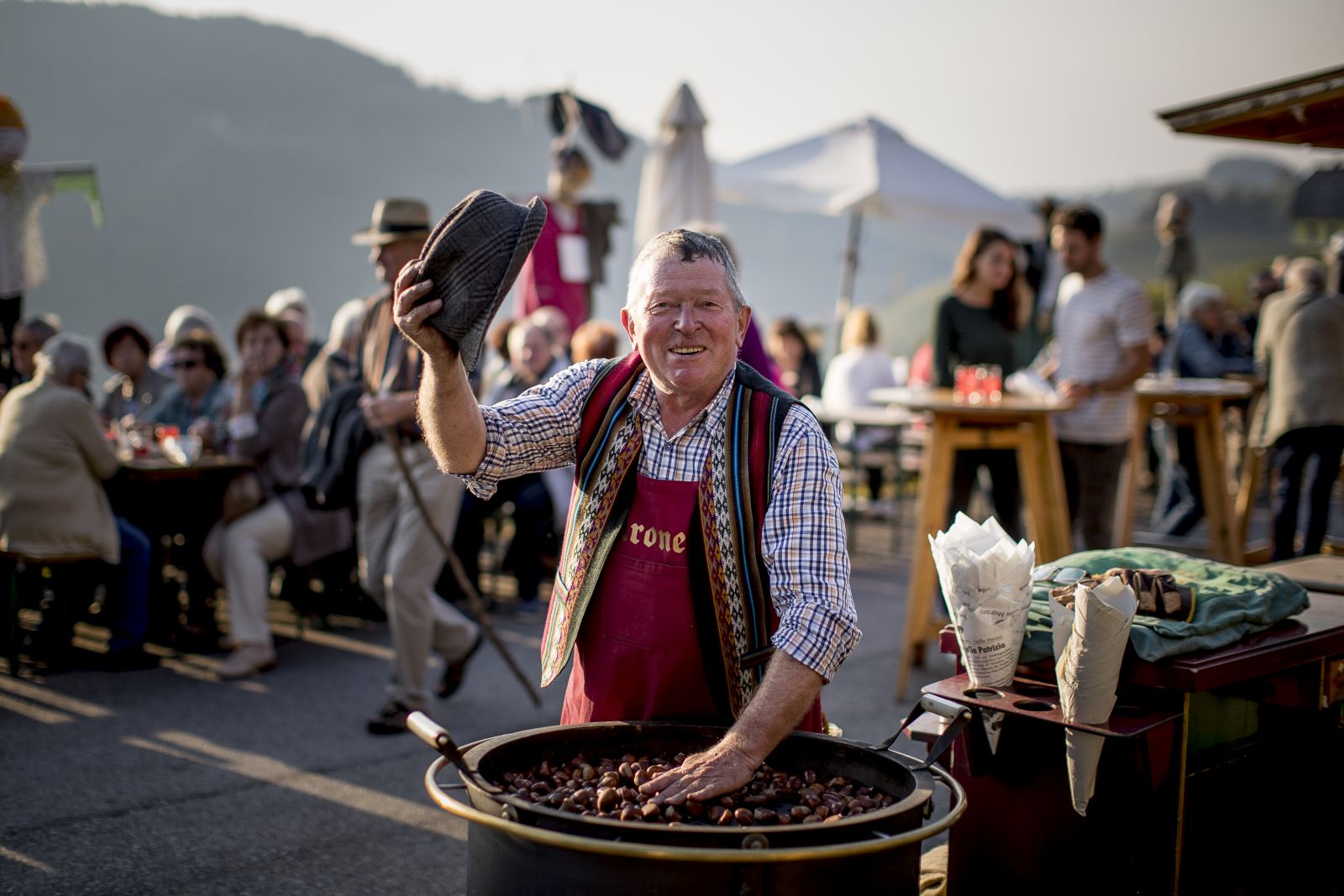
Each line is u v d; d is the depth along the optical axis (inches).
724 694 85.0
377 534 189.8
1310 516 244.5
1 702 196.4
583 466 88.3
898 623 256.2
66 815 145.9
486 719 190.4
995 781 93.3
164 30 4284.0
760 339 164.4
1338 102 115.6
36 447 209.2
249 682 212.8
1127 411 222.1
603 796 72.7
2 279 225.0
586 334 248.2
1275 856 108.0
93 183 234.5
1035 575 102.9
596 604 88.5
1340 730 107.1
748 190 394.6
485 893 70.7
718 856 62.4
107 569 223.3
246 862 133.2
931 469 198.8
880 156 386.3
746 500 82.7
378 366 181.8
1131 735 81.3
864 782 80.7
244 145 3814.0
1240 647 91.3
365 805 152.1
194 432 245.6
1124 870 87.2
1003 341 229.9
